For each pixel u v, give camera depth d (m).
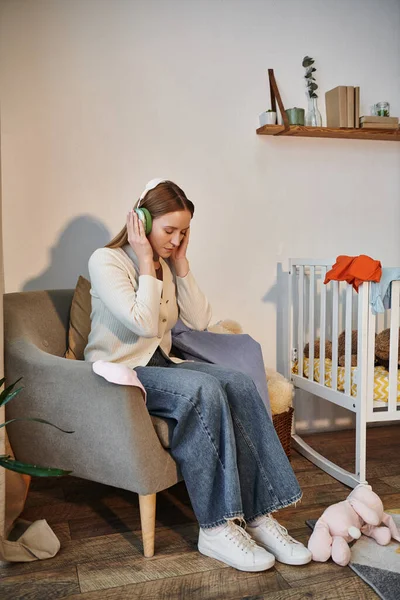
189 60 2.43
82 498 1.97
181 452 1.51
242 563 1.47
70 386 1.54
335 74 2.64
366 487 1.73
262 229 2.59
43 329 1.85
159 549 1.60
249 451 1.57
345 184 2.70
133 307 1.60
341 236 2.71
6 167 2.24
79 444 1.56
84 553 1.58
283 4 2.54
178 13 2.40
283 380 2.22
